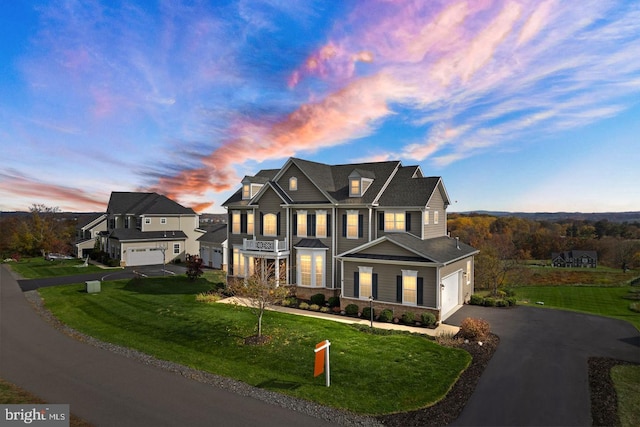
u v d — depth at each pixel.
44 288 31.69
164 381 13.05
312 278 26.70
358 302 23.06
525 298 35.94
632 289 41.34
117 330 19.42
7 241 63.31
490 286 36.59
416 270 21.22
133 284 32.41
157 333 18.78
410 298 21.42
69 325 20.53
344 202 26.11
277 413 10.81
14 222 79.00
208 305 24.70
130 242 47.28
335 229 26.50
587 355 15.59
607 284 48.91
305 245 26.81
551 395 11.95
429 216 26.38
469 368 14.16
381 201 25.98
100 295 28.16
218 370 14.05
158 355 15.67
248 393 12.12
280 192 28.69
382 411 10.98
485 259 36.00
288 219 28.27
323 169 30.11
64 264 48.62
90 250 55.31
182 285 32.31
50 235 63.31
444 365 14.34
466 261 27.12
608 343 17.23
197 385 12.73
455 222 102.56
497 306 25.06
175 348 16.53
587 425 10.19
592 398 11.70
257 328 19.28
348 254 23.92
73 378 13.30
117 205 55.88
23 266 48.16
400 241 22.28
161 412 10.82
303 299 26.89
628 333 18.86
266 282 18.69
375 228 26.02
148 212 50.47
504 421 10.41
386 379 13.12
